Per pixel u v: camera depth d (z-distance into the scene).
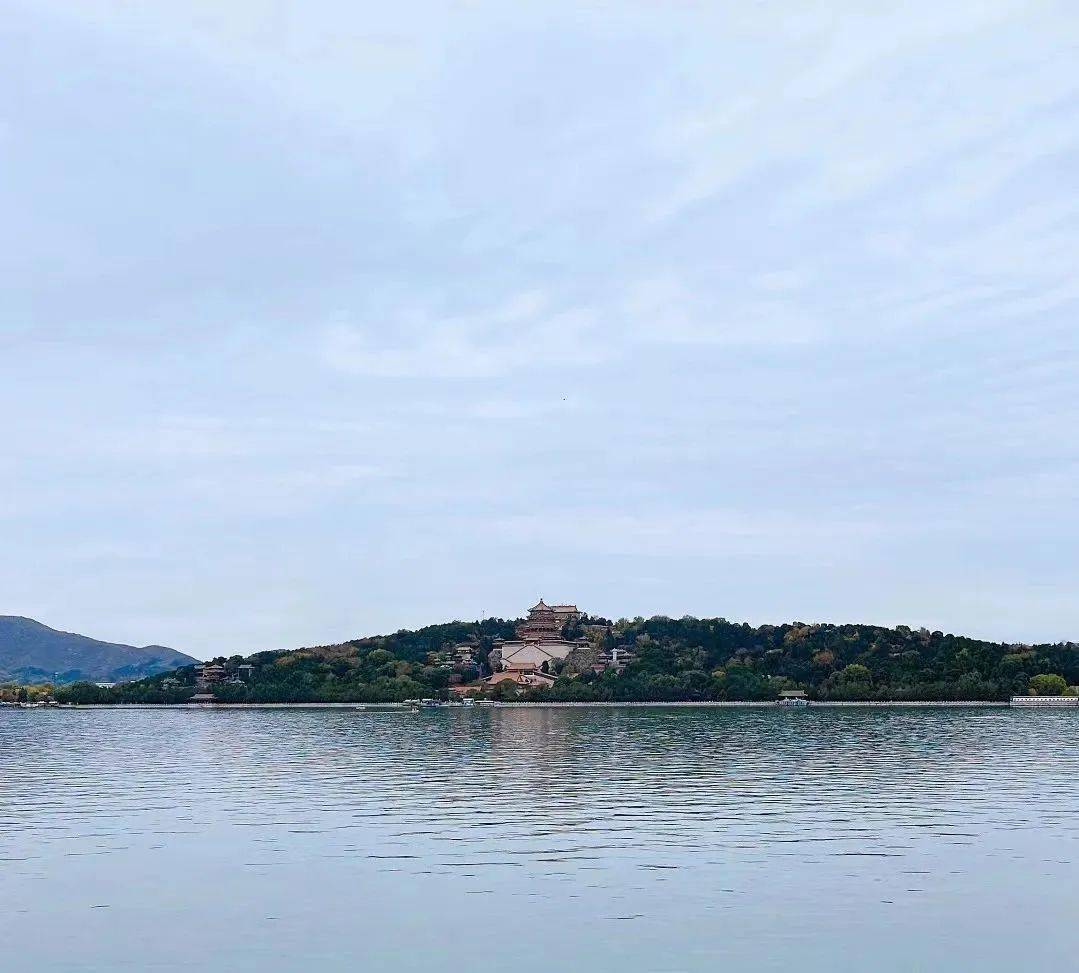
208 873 72.00
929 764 138.88
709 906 62.28
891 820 90.06
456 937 57.34
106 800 109.75
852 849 77.25
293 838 84.19
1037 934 57.31
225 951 55.84
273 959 54.56
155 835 86.56
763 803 100.62
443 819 92.69
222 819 94.88
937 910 61.44
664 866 71.94
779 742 180.62
